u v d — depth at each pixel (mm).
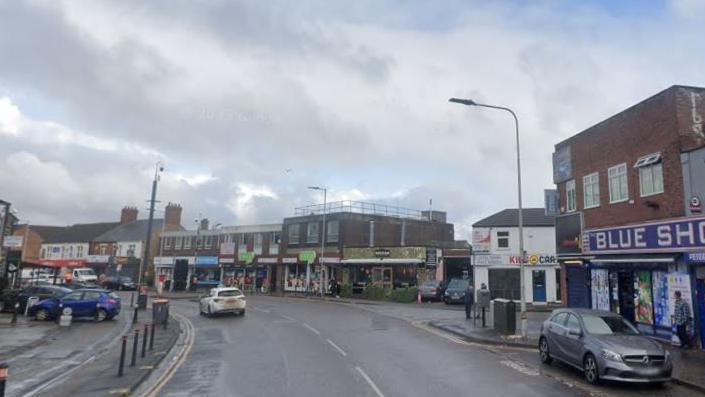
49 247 82500
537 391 10312
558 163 25547
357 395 9773
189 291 57500
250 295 49000
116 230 76562
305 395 9812
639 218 19312
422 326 22406
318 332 20109
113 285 57656
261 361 13703
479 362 13594
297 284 51281
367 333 19750
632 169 19812
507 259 38094
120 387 10352
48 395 9836
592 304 22172
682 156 17156
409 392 10016
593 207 22375
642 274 18984
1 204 33156
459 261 45562
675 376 11672
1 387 7359
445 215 59094
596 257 21719
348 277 47312
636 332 12047
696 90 17766
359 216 49875
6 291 29891
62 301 25453
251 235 57500
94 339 18828
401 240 53062
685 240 16531
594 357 11086
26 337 19062
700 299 16141
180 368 12930
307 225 51844
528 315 27984
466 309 25109
